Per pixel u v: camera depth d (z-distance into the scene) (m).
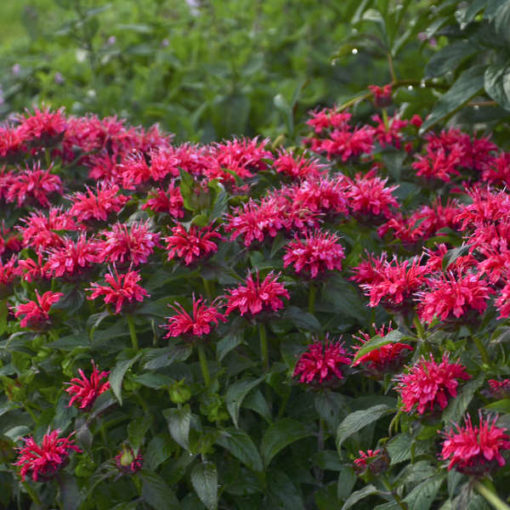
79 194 1.87
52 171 1.99
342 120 2.06
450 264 1.76
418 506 1.69
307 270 1.80
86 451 1.81
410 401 1.69
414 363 1.73
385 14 2.14
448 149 2.04
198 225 1.79
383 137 2.07
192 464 1.85
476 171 2.02
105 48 2.91
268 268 1.83
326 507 1.84
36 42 3.36
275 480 1.85
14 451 1.83
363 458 1.76
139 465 1.80
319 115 2.07
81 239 1.82
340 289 1.80
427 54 2.87
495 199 1.79
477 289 1.69
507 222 1.76
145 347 1.88
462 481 1.70
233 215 1.84
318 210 1.82
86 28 2.75
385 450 1.76
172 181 1.84
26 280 1.86
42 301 1.83
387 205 1.87
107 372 1.83
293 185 1.87
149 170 1.87
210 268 1.81
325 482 1.92
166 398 1.86
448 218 1.89
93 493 1.84
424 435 1.70
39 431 1.84
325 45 3.17
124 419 1.88
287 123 2.18
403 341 1.79
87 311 1.89
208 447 1.80
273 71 3.20
